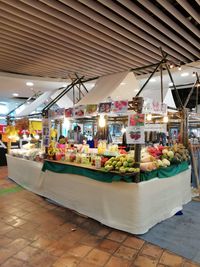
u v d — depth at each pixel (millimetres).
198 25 4164
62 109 4324
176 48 4930
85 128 8758
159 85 7535
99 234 3070
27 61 5785
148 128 5449
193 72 5590
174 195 3799
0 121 10930
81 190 3760
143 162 3320
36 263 2410
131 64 6020
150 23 3828
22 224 3396
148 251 2643
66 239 2934
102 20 3746
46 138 4727
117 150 4055
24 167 5484
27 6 3367
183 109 4574
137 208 2998
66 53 5238
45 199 4590
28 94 9602
